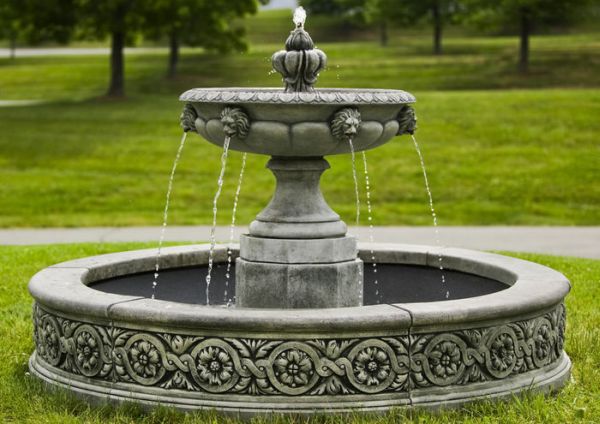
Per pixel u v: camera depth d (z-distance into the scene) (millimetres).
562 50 54250
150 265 8250
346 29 86812
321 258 7008
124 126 31891
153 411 5785
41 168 24812
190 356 5766
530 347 6297
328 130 6527
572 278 11406
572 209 20125
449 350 5863
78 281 6871
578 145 25766
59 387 6273
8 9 40375
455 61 52281
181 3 41656
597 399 6270
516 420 5684
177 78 50344
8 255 13117
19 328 8375
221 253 8711
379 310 5777
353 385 5688
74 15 41188
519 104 32156
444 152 25297
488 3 47125
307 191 7223
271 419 5543
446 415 5719
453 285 8258
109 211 20078
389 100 6578
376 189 21797
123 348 5965
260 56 59344
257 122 6555
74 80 51094
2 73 55125
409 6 59750
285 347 5633
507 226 18156
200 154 26500
